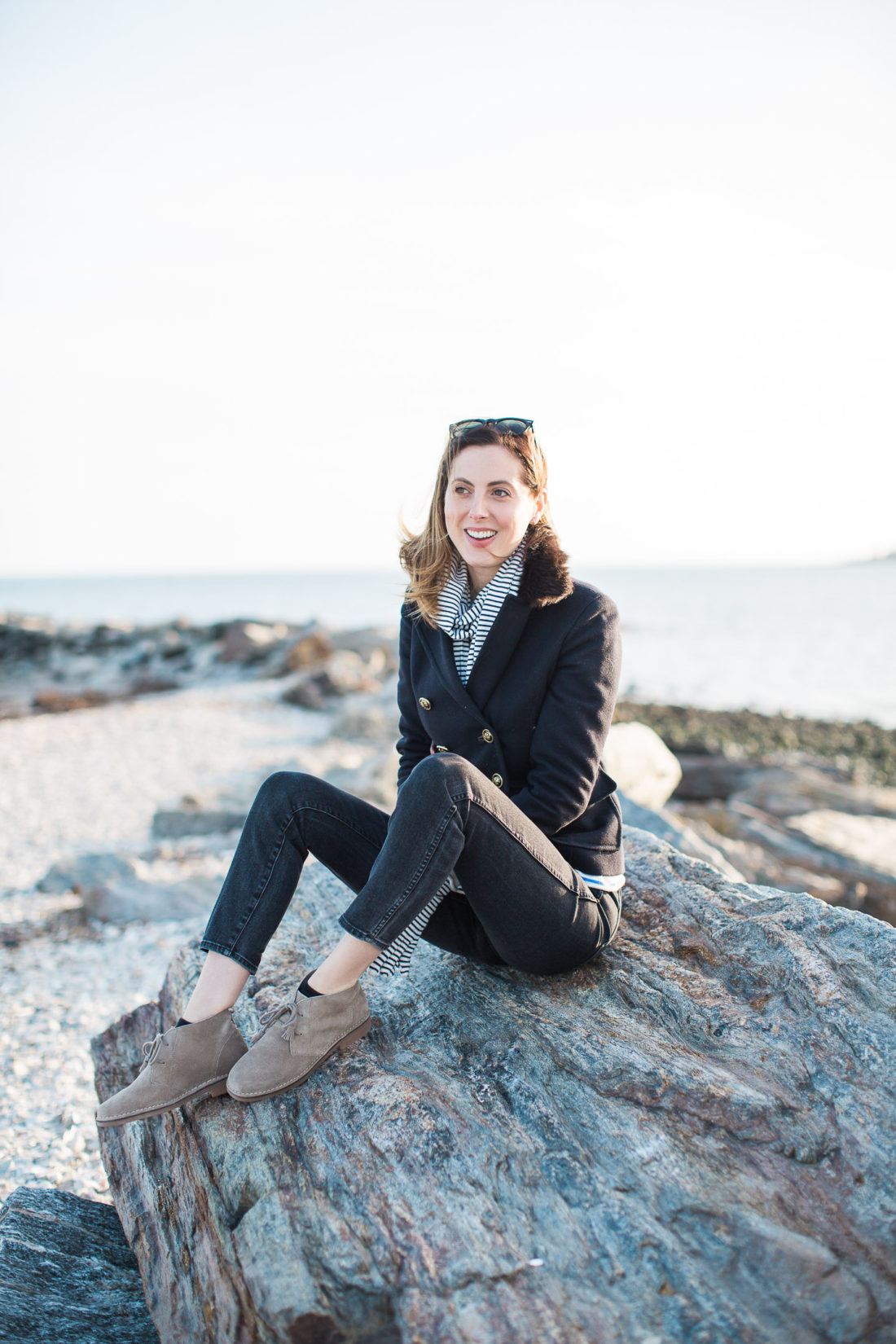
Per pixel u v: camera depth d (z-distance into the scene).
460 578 2.86
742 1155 2.07
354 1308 1.86
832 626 56.12
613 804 2.80
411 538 2.95
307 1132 2.21
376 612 87.44
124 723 16.22
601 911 2.63
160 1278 2.25
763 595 97.75
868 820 10.16
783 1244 1.86
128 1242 2.64
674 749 14.34
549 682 2.65
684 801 12.07
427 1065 2.43
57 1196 2.83
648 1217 1.94
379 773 9.37
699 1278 1.83
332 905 3.40
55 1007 5.11
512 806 2.37
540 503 2.77
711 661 37.84
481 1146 2.11
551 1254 1.89
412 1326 1.77
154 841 8.80
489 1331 1.75
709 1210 1.94
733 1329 1.75
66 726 15.95
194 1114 2.39
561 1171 2.05
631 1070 2.26
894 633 50.59
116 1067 3.06
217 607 98.88
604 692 2.59
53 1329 2.19
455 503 2.68
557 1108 2.22
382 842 2.66
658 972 2.71
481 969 2.85
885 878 8.27
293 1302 1.86
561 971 2.66
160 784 11.34
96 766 12.51
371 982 2.89
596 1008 2.60
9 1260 2.40
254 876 2.46
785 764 15.66
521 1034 2.48
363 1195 2.02
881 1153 2.02
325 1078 2.36
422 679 2.88
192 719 16.56
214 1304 2.02
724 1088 2.19
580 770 2.54
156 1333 2.31
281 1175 2.13
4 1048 4.64
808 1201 1.97
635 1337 1.74
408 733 3.06
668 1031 2.49
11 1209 2.69
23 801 10.62
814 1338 1.75
